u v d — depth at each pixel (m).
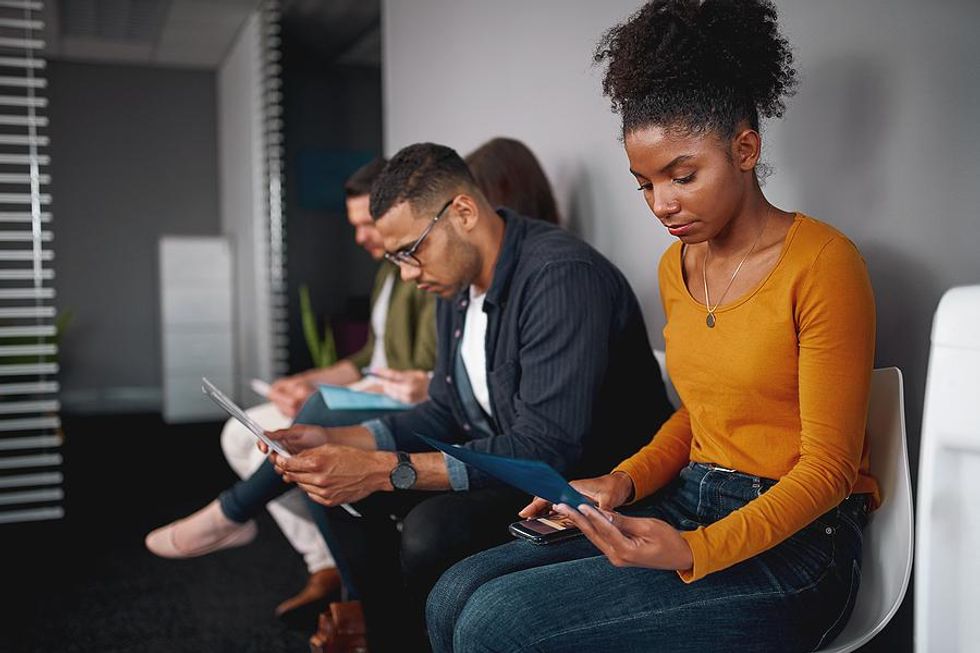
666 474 1.25
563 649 1.00
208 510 1.91
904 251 1.29
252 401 5.79
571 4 2.08
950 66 1.20
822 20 1.39
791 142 1.46
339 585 2.28
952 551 0.99
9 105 6.50
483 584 1.10
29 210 6.58
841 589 1.07
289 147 6.89
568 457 1.38
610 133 1.96
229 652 2.12
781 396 1.09
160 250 6.12
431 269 1.50
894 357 1.31
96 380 6.88
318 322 6.80
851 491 1.07
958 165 1.20
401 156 1.50
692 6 1.06
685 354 1.18
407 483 1.41
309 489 1.41
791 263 1.07
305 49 6.52
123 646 2.18
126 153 6.85
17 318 6.54
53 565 2.82
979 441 0.95
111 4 5.26
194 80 6.97
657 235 1.83
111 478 4.09
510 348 1.48
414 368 2.21
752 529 0.98
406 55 3.22
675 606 1.01
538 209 2.01
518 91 2.37
